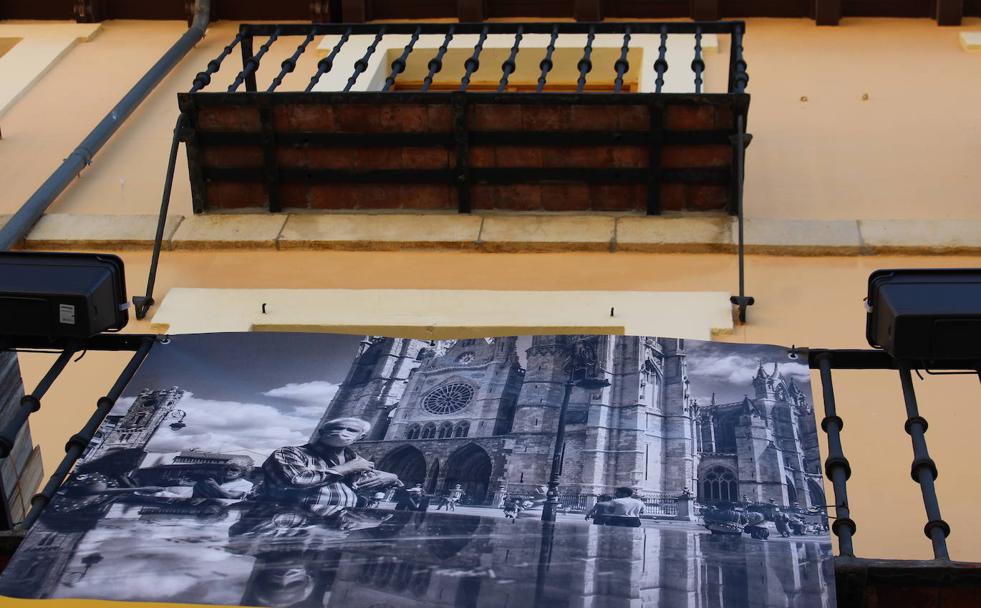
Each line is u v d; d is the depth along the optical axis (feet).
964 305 17.65
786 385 19.10
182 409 18.98
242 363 19.92
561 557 16.44
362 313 24.84
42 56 35.32
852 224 26.58
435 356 20.15
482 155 26.99
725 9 36.47
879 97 31.99
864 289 25.31
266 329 24.76
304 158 27.30
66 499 17.35
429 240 26.71
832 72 33.27
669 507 17.24
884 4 36.24
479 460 18.28
